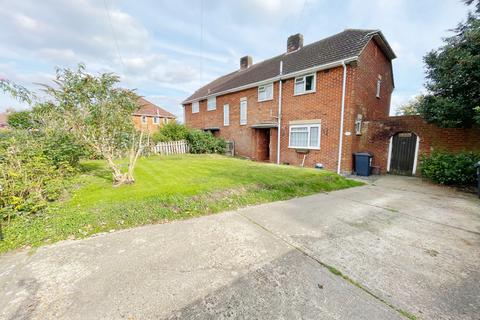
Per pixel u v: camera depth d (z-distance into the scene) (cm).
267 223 430
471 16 748
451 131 908
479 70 679
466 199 631
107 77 545
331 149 1070
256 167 962
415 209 534
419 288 245
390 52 1300
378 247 339
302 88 1196
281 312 206
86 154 696
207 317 200
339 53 1072
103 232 381
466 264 295
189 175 764
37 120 642
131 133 645
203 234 377
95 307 211
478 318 203
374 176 1012
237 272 270
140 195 509
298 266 284
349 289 241
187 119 2417
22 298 223
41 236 348
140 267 278
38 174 478
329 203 576
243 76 1792
